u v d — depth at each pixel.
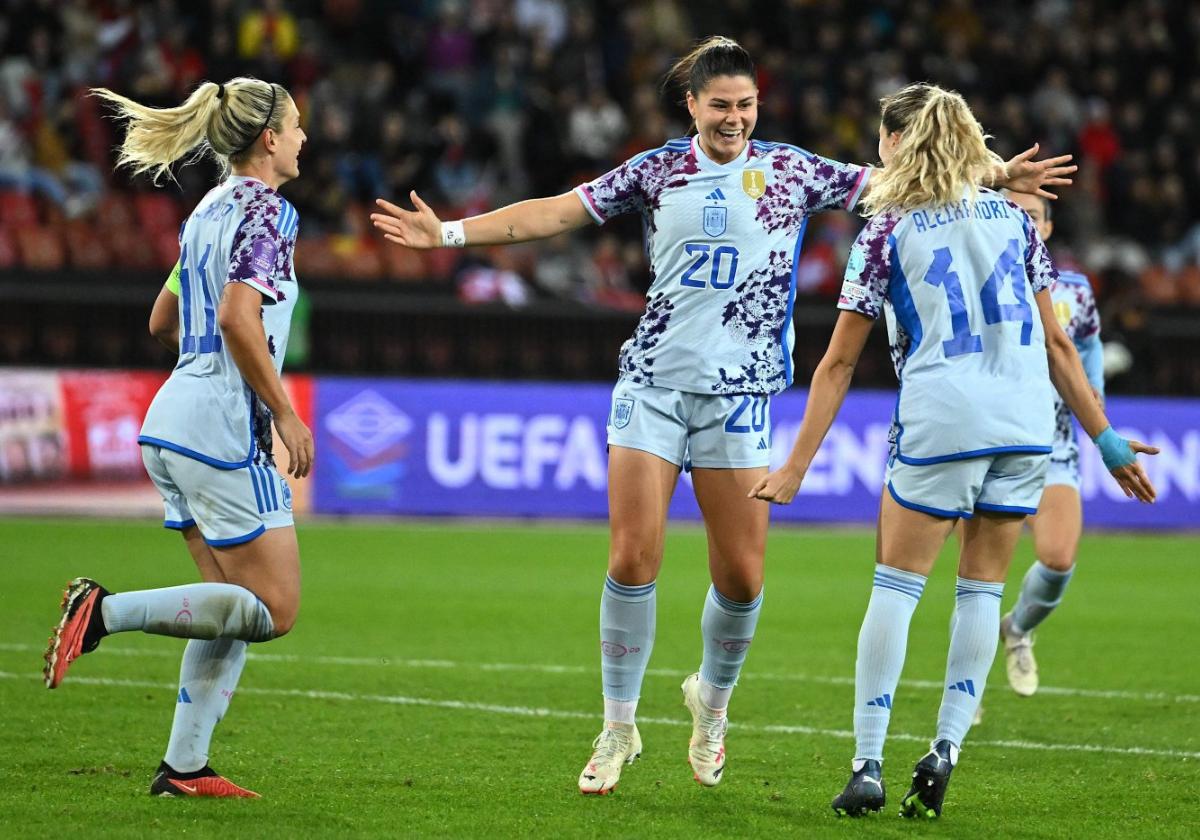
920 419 15.80
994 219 16.08
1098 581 40.09
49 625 28.69
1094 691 24.97
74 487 48.19
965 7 75.44
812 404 15.97
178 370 16.33
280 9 63.22
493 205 62.16
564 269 59.31
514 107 66.06
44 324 49.47
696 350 17.20
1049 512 22.91
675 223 17.25
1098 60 73.38
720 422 17.27
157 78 58.25
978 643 16.22
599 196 17.47
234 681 16.34
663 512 17.31
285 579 16.14
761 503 17.36
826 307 54.28
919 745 20.38
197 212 16.34
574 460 51.56
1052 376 16.66
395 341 51.75
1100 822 15.84
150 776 17.09
